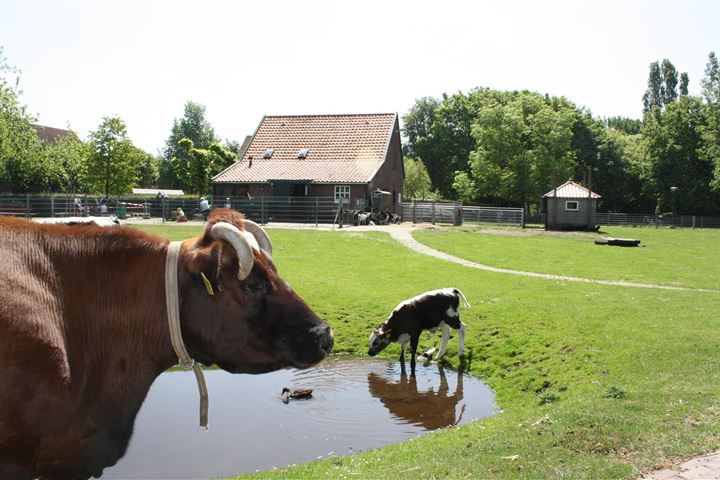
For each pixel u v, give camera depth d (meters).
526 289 20.75
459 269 25.34
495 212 57.00
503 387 12.91
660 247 37.84
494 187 67.31
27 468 3.14
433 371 14.53
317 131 50.97
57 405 3.14
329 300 19.25
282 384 13.09
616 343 13.52
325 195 45.09
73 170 60.47
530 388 12.49
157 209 50.28
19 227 3.46
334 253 28.39
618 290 20.56
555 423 8.11
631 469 6.44
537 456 6.98
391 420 11.03
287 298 3.64
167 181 111.25
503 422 9.44
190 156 72.25
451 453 7.55
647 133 77.69
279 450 9.38
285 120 52.78
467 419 11.15
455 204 63.19
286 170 46.91
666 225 69.06
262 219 42.88
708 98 71.81
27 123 50.75
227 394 12.23
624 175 80.88
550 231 46.62
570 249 34.16
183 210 48.03
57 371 3.13
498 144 66.50
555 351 13.94
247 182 46.12
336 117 51.91
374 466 7.60
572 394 11.12
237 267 3.53
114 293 3.57
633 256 32.03
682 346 12.80
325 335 3.62
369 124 50.62
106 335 3.54
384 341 14.62
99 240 3.63
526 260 29.05
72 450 3.44
